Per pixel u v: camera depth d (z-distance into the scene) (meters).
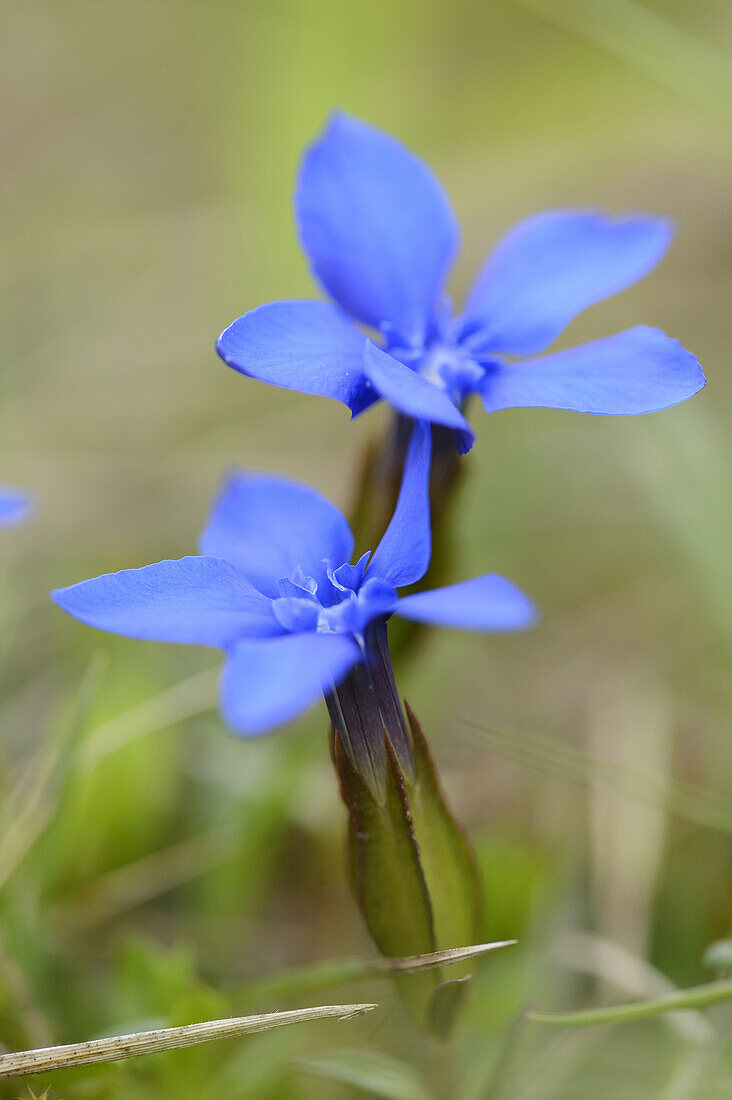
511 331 0.13
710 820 0.15
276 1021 0.13
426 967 0.13
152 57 0.28
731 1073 0.14
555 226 0.14
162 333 0.24
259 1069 0.14
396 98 0.25
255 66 0.24
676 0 0.24
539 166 0.26
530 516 0.20
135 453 0.22
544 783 0.16
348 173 0.13
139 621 0.12
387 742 0.12
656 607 0.18
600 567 0.19
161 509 0.21
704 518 0.16
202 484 0.21
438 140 0.26
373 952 0.16
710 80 0.19
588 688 0.18
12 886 0.14
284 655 0.11
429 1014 0.13
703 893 0.15
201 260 0.25
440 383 0.13
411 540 0.12
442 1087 0.13
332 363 0.12
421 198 0.13
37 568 0.19
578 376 0.13
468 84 0.27
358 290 0.13
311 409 0.22
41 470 0.21
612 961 0.15
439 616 0.12
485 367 0.13
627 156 0.26
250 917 0.16
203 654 0.18
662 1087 0.14
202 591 0.12
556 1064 0.14
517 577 0.19
